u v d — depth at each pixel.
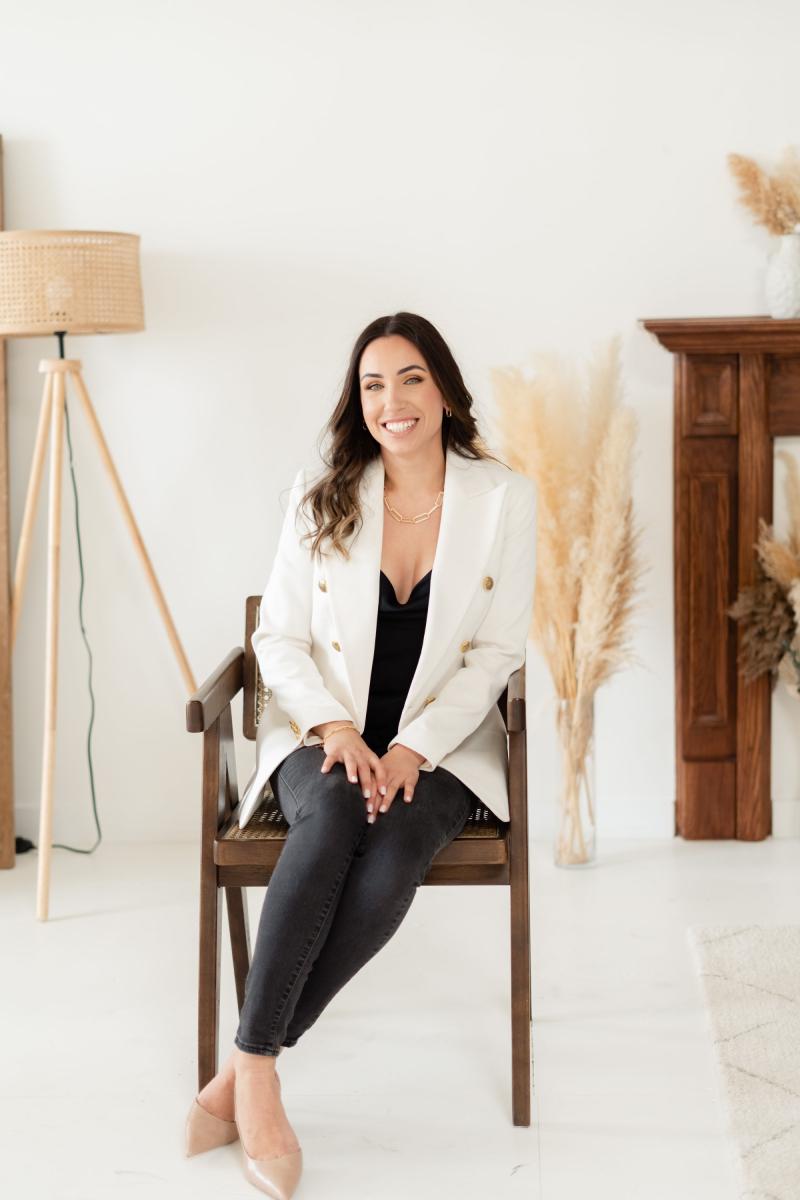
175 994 2.65
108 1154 2.07
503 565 2.37
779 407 3.38
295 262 3.42
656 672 3.54
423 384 2.30
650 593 3.51
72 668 3.55
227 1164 2.03
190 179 3.39
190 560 3.52
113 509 3.50
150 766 3.59
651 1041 2.41
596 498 3.24
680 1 3.33
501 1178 1.99
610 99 3.36
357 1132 2.12
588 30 3.34
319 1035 2.46
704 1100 2.20
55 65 3.36
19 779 3.58
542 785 3.58
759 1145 2.02
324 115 3.37
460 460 2.40
